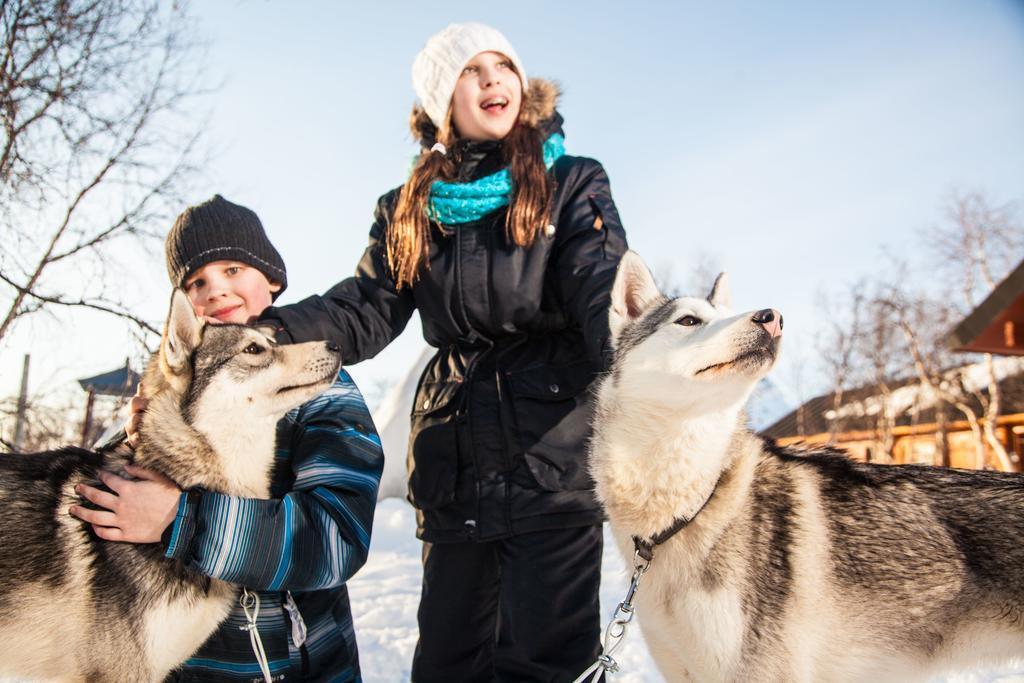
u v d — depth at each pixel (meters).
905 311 27.14
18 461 2.80
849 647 2.71
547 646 2.89
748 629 2.55
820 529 2.72
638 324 2.95
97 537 2.58
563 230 3.15
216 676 2.57
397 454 14.70
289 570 2.29
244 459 2.71
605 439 2.84
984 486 2.81
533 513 2.90
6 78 7.69
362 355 3.37
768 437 3.01
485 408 3.02
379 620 6.39
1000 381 25.70
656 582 2.71
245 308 3.13
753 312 2.61
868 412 30.28
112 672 2.53
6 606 2.56
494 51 3.28
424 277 3.16
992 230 27.30
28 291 7.86
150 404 2.75
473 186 3.07
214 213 3.06
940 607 2.71
